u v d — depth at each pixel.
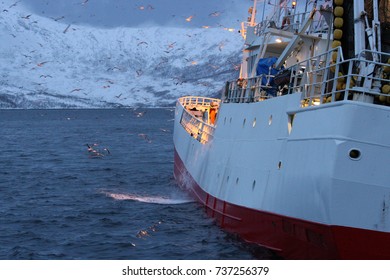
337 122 21.08
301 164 22.94
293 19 34.53
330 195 20.89
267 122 26.73
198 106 48.84
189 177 40.38
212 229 31.58
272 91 28.97
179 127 47.06
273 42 32.72
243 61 38.16
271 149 25.84
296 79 25.80
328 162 21.09
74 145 96.56
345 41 24.06
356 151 20.77
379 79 21.48
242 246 27.97
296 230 23.25
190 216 34.88
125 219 35.25
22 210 38.59
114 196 43.25
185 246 28.94
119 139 111.50
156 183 50.03
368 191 20.78
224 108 33.31
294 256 24.22
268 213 25.17
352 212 20.80
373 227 20.81
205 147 36.31
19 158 73.62
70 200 42.03
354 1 23.19
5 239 31.27
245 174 28.34
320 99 23.08
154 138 113.00
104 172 58.16
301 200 22.67
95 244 29.98
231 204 29.66
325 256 21.97
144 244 29.73
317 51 28.80
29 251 28.81
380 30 23.64
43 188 47.97
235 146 30.33
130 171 58.84
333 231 20.94
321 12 25.91
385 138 20.78
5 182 51.41
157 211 36.91
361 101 21.72
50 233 32.44
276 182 24.88
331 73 24.33
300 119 23.59
